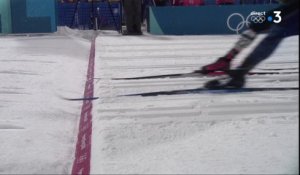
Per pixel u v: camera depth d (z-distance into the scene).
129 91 10.59
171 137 6.53
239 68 6.23
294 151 5.62
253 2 32.09
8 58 16.94
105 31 33.81
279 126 6.89
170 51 18.88
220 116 7.75
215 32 29.30
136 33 29.84
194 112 8.09
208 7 29.03
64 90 11.34
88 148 6.45
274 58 15.05
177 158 5.54
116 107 8.80
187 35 28.47
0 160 5.89
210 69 7.29
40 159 5.99
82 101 10.18
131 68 14.37
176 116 7.90
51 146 6.64
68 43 23.42
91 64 16.00
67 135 7.43
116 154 5.79
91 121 8.00
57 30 30.78
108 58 17.08
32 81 12.20
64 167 5.80
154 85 11.26
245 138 6.29
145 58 16.86
